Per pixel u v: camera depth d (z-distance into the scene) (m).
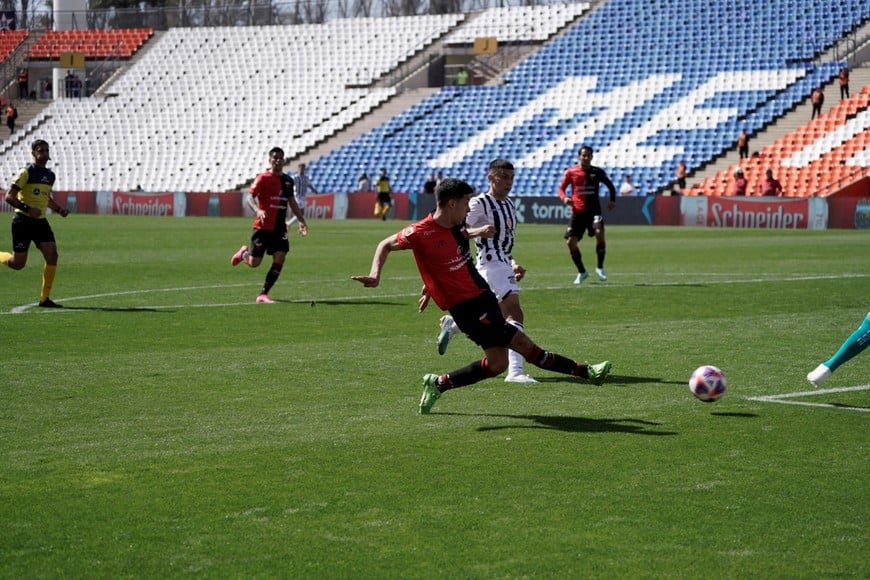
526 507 7.97
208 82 78.12
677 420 10.86
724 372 13.55
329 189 68.38
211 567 6.75
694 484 8.55
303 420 10.88
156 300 21.81
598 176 24.73
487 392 12.42
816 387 12.54
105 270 28.59
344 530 7.45
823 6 64.31
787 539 7.27
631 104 64.31
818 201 50.50
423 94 71.44
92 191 69.75
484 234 10.82
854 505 8.02
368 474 8.86
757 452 9.55
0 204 72.25
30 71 88.25
